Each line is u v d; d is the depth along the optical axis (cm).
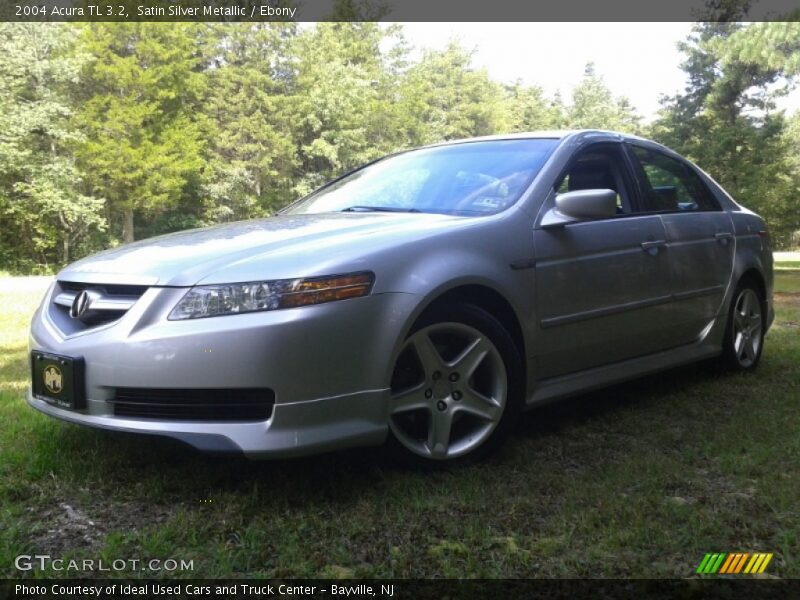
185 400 243
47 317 283
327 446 244
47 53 2462
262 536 223
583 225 337
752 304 466
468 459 285
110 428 248
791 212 2036
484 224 298
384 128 3438
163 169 2742
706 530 227
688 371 463
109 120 2650
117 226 3100
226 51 3203
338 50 3675
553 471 283
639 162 396
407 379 273
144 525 234
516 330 304
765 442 314
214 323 239
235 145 3136
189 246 279
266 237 282
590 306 334
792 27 1780
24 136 2383
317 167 3472
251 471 279
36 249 2836
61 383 259
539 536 226
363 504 248
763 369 471
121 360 245
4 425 335
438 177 359
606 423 350
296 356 238
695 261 404
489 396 292
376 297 254
